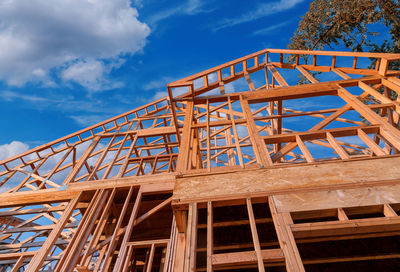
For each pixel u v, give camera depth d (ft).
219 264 8.05
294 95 19.01
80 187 17.60
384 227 8.65
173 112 20.22
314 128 16.44
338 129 13.78
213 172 12.02
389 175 10.21
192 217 9.91
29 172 25.05
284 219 9.18
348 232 8.91
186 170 13.29
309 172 11.09
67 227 24.23
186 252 8.69
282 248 8.20
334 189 10.05
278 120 21.27
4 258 16.61
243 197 10.46
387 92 18.92
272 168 11.71
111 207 18.44
